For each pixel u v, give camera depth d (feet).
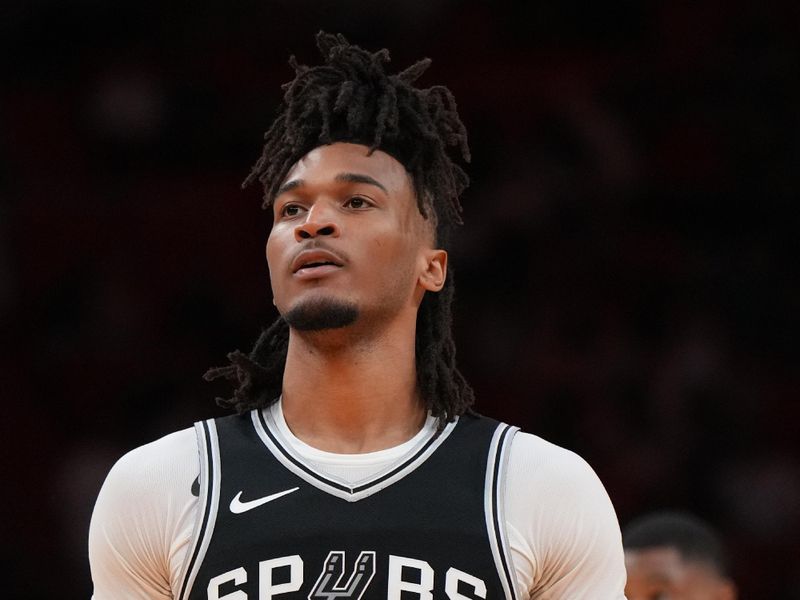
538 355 83.15
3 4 94.38
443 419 27.53
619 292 85.10
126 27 94.79
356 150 27.61
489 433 27.35
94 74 93.86
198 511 26.07
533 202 86.84
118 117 92.58
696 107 90.89
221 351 85.87
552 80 91.71
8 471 82.07
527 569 25.98
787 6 92.38
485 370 82.99
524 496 26.35
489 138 89.76
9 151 91.86
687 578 40.83
